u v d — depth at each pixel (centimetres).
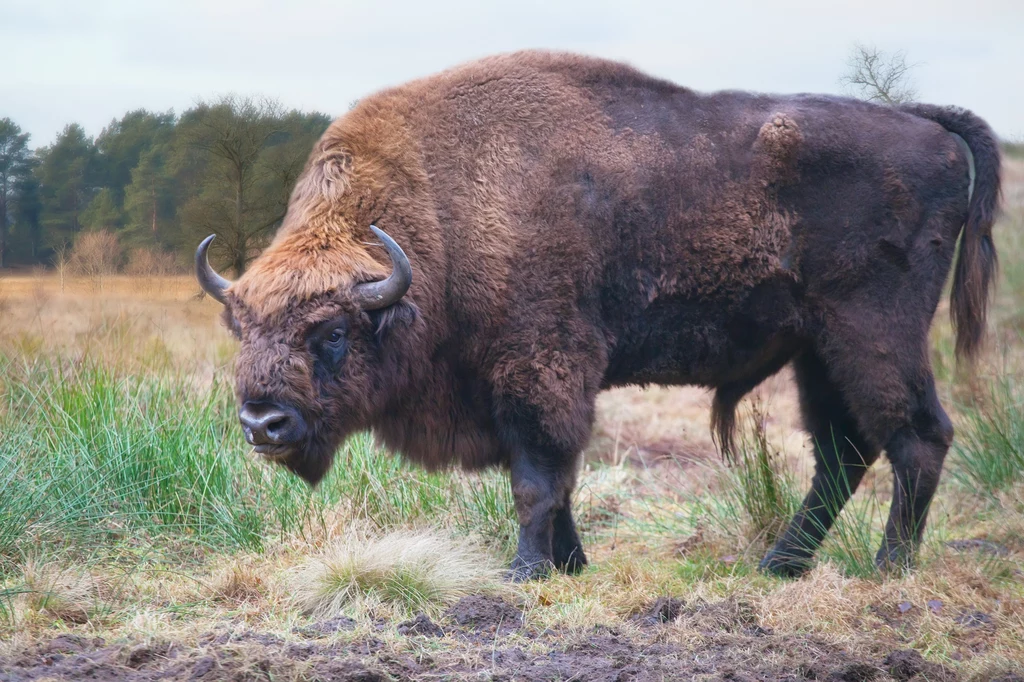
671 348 2050
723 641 1518
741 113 2059
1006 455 2436
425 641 1485
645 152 2002
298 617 1631
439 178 1958
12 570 1741
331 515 2130
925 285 2000
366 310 1834
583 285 1953
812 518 2062
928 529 2206
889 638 1572
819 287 2005
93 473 2080
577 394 1931
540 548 1923
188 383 2591
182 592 1730
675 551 2114
